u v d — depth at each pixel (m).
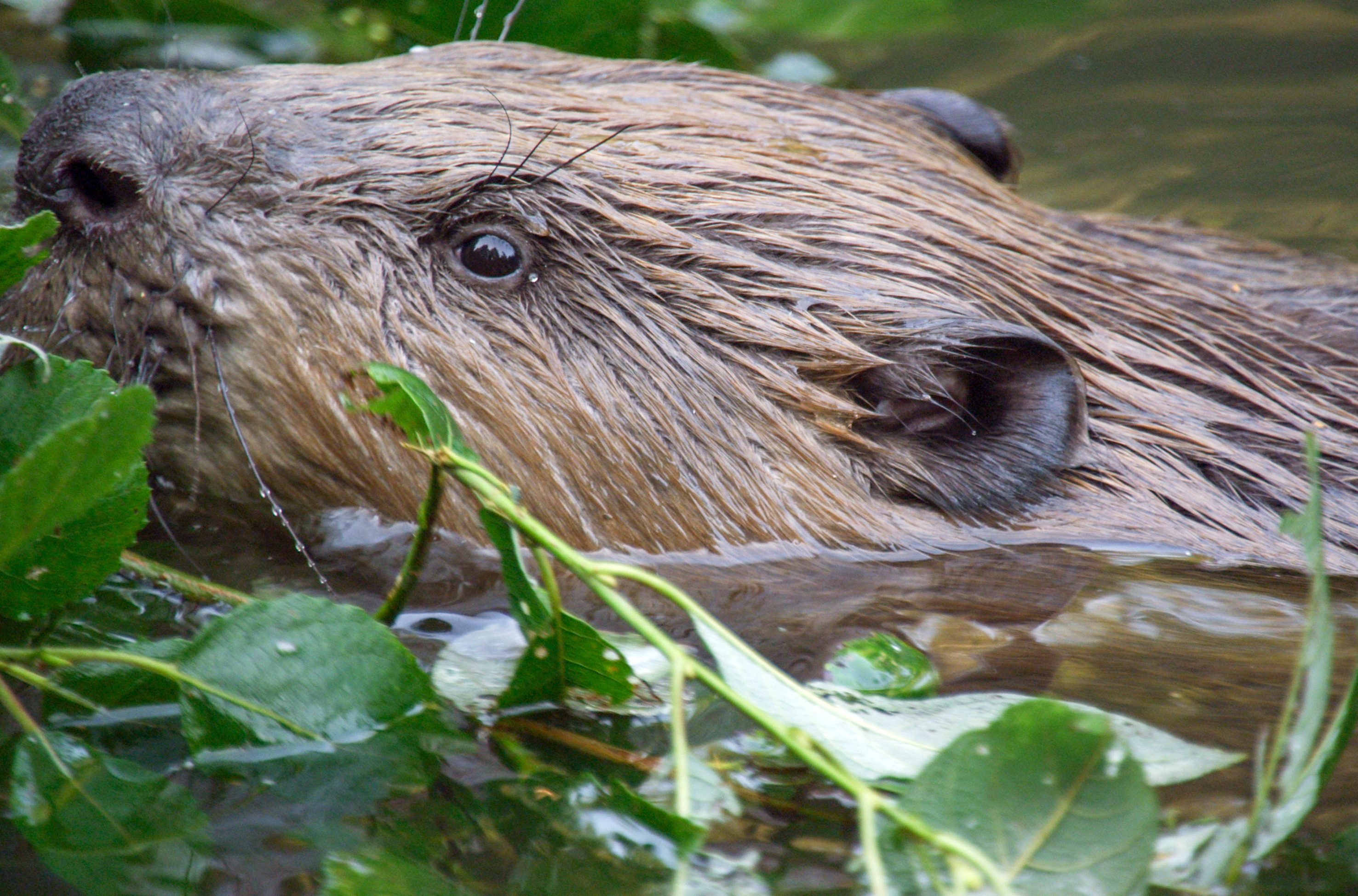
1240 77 11.94
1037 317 5.34
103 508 3.62
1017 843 2.87
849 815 3.22
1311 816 3.26
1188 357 5.59
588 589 4.71
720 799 3.29
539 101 5.40
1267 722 3.73
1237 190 9.88
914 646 4.20
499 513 3.47
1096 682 3.97
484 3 7.73
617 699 3.66
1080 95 11.68
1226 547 4.99
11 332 5.11
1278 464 5.34
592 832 3.16
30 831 3.09
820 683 3.89
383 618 3.93
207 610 4.26
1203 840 3.12
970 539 5.00
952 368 4.95
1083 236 6.56
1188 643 4.29
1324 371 5.96
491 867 3.03
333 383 4.92
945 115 7.22
